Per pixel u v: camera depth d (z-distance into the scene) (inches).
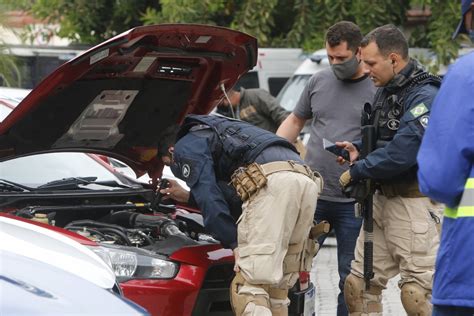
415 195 510.6
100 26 1733.5
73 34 1721.2
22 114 503.8
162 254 499.5
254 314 475.8
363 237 530.9
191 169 494.0
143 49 513.3
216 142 500.7
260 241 478.6
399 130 495.8
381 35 503.5
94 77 519.2
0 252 369.4
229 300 516.1
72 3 1712.6
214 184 490.9
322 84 609.9
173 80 552.4
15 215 510.3
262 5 1579.7
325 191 596.4
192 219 557.3
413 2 1515.7
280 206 480.1
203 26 510.6
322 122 606.9
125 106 553.0
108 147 578.2
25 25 1716.3
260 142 495.8
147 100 558.3
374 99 526.9
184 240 523.2
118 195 555.8
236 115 856.9
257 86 1461.6
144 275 485.7
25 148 538.3
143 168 590.9
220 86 563.5
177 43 520.7
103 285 388.5
